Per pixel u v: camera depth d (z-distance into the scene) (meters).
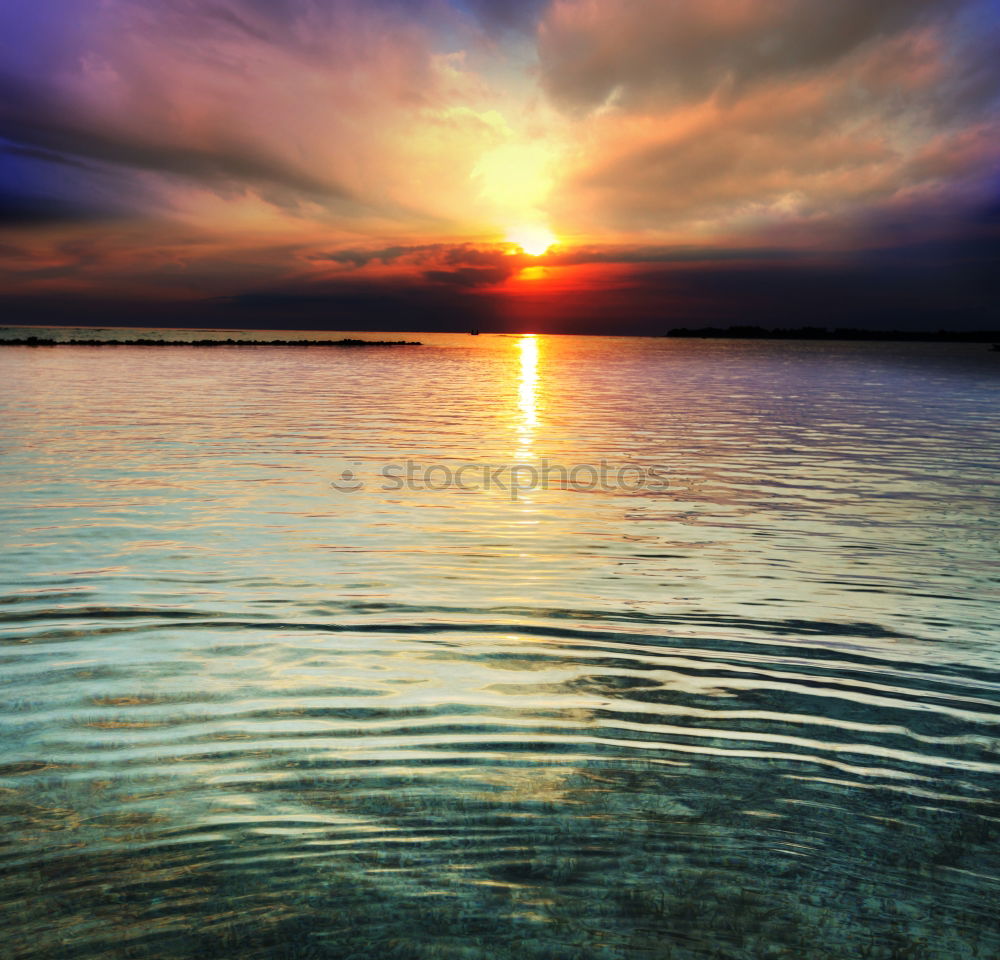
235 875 2.62
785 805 3.09
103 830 2.85
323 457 12.02
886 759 3.47
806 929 2.40
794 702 4.05
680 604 5.61
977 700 4.11
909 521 8.26
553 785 3.21
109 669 4.32
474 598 5.68
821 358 65.88
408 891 2.55
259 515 8.20
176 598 5.57
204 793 3.10
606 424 17.16
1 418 16.53
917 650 4.79
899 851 2.80
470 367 45.97
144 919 2.41
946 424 17.61
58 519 7.87
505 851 2.76
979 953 2.32
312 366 43.12
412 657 4.57
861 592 5.91
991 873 2.68
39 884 2.55
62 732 3.59
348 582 6.00
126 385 26.14
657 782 3.25
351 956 2.27
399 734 3.62
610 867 2.69
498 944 2.33
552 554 6.88
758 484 10.31
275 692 4.06
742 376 38.03
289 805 3.03
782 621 5.28
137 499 8.85
